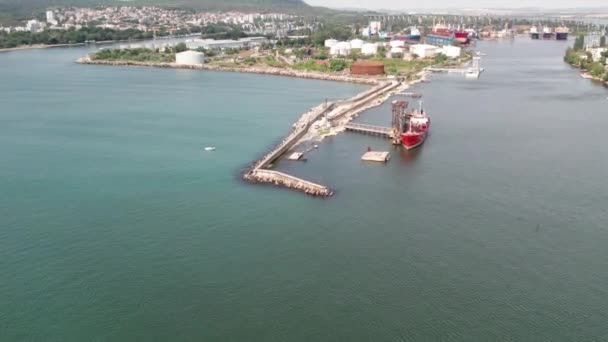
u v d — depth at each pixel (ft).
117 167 519.60
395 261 335.26
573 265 332.19
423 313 286.66
